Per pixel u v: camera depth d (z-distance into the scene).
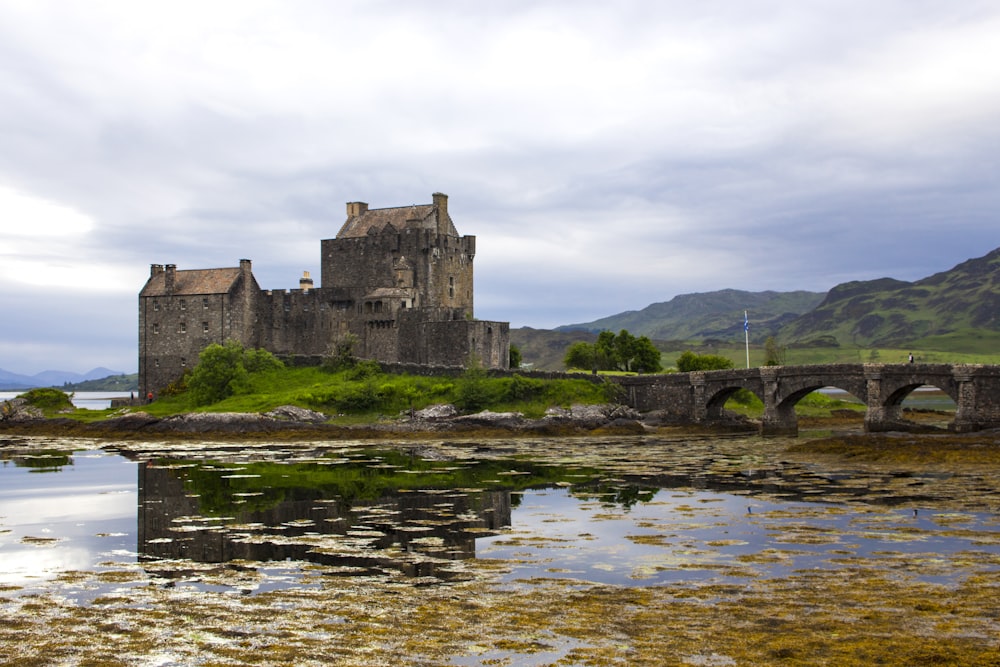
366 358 147.62
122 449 104.62
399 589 36.19
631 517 52.88
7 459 92.50
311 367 144.50
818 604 32.91
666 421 128.38
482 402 126.38
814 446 90.19
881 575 37.19
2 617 32.69
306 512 55.88
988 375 94.69
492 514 54.62
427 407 125.81
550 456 91.38
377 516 54.16
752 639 28.92
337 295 151.62
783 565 39.41
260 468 81.62
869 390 105.62
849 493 61.00
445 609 33.06
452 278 159.62
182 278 156.25
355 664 27.41
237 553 43.62
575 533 47.97
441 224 160.38
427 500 60.62
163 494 64.50
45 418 132.12
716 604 33.22
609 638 29.44
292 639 29.80
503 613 32.47
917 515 51.62
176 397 143.88
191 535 48.47
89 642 29.69
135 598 35.16
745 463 81.88
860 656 27.08
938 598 33.28
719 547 43.66
